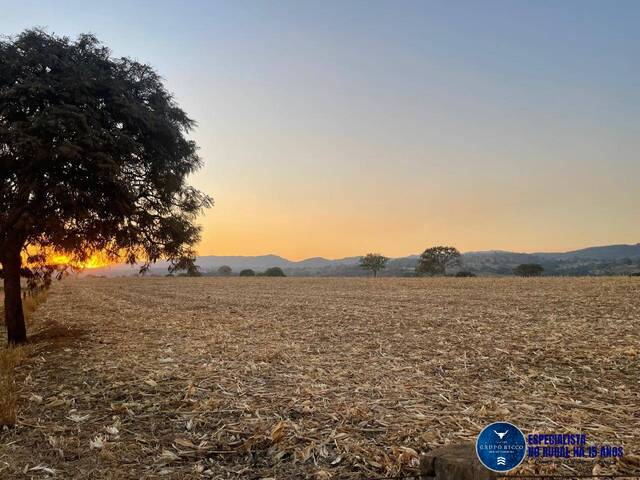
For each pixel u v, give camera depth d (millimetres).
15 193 10625
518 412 5855
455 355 9508
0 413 5883
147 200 12492
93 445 5082
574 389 6918
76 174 10578
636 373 7770
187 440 5223
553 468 4102
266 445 5023
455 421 5535
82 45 11398
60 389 7391
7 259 11906
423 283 41000
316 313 18312
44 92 9836
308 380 7613
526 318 15203
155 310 21266
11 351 10125
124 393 7059
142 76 12180
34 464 4668
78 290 42219
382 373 8055
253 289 38562
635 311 16312
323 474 4328
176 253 12867
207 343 11523
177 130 12180
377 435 5180
